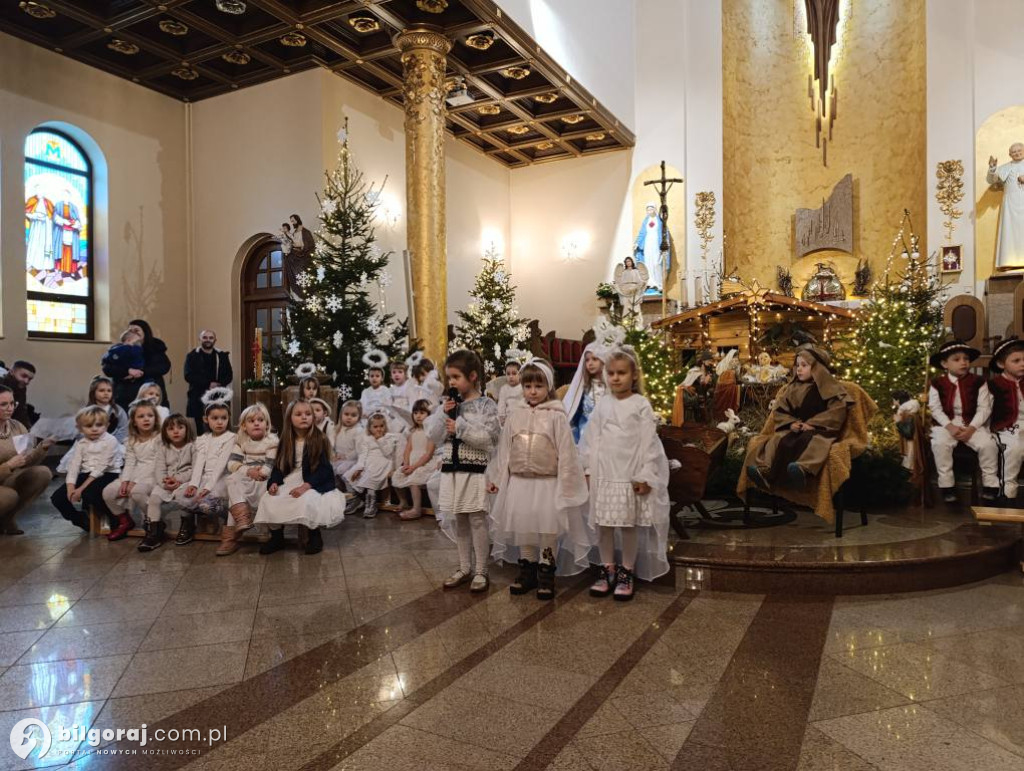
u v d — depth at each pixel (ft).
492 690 9.66
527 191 55.21
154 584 14.78
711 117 49.65
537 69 38.83
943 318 34.78
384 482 22.38
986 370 30.50
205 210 40.73
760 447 17.31
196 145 41.06
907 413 20.94
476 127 47.14
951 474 20.57
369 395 26.55
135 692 9.68
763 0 51.24
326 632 11.91
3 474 19.35
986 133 42.65
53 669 10.45
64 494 19.65
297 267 34.60
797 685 9.78
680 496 16.24
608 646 11.26
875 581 14.12
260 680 10.03
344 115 38.68
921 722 8.71
